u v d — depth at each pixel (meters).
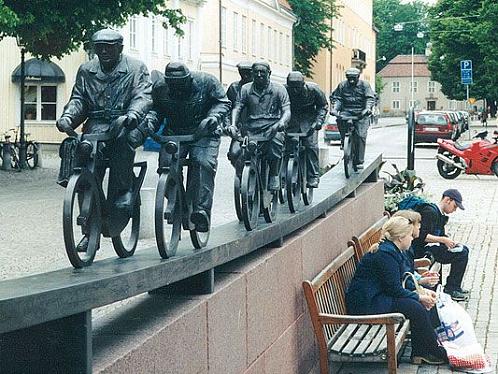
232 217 13.95
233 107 8.39
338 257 9.70
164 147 5.51
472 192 25.11
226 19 55.06
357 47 103.69
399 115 150.25
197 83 6.15
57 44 24.94
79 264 4.67
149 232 11.63
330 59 83.00
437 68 79.00
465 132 60.44
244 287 6.51
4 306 3.64
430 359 8.94
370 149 43.31
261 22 63.12
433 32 79.69
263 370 7.05
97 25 23.47
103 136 5.17
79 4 22.61
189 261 5.41
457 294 11.90
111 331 4.87
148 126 5.77
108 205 5.27
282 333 7.68
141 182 5.50
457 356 8.86
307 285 8.23
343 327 8.92
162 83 6.11
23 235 12.29
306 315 8.60
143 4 23.64
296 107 9.52
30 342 4.15
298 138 8.86
